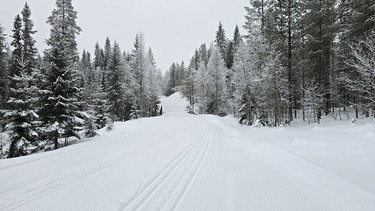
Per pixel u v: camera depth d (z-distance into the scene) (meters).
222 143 10.29
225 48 53.56
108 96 33.91
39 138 14.18
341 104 20.56
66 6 24.33
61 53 14.43
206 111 45.62
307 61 18.25
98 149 9.30
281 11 19.02
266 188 4.55
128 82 39.88
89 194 4.30
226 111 37.69
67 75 14.40
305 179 5.00
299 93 21.05
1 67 27.91
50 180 5.18
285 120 18.50
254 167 6.15
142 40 38.41
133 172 5.71
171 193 4.32
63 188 4.65
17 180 5.21
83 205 3.83
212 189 4.52
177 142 10.49
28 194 4.36
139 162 6.73
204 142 10.51
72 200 4.05
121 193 4.34
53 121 14.03
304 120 18.78
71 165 6.56
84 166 6.41
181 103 68.88
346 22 17.88
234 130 15.22
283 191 4.38
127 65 42.53
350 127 11.00
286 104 18.53
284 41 20.19
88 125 17.28
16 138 12.89
